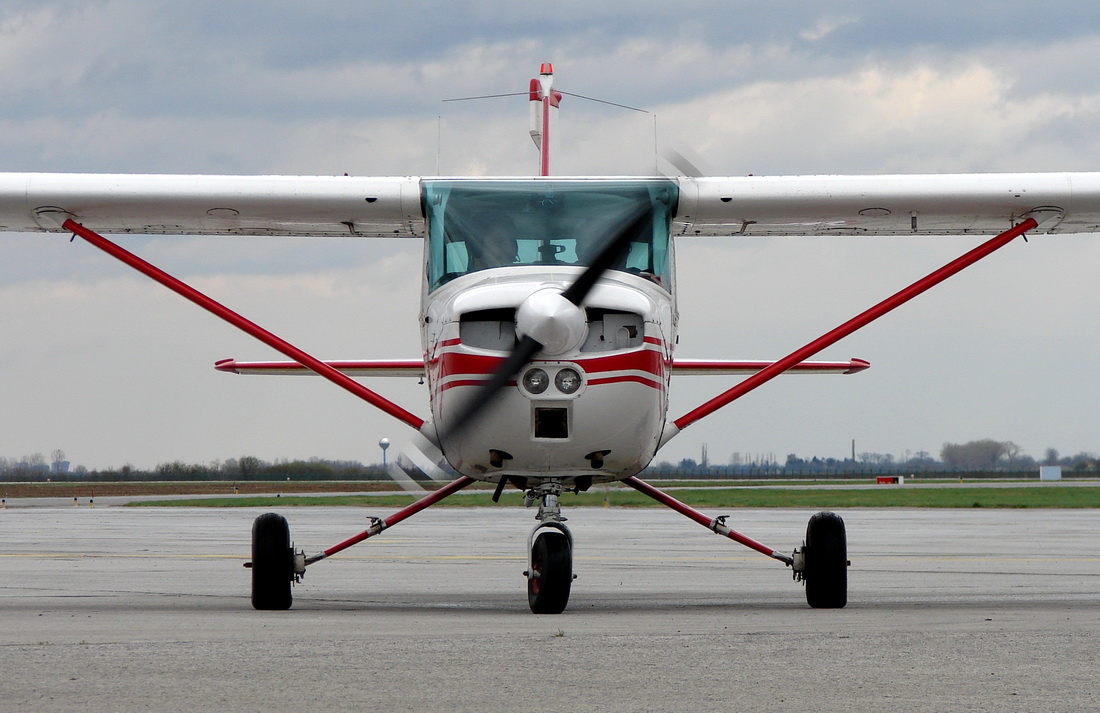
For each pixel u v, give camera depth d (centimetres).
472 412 2828
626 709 1634
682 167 3266
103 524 9131
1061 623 2642
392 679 1866
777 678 1872
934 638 2334
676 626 2575
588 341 2875
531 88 4469
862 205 3494
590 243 3091
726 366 4947
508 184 3209
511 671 1938
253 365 5019
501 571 4553
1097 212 3600
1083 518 9894
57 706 1655
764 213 3522
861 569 4609
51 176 3472
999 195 3497
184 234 3819
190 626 2602
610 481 3269
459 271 3061
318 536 7044
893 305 3481
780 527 8062
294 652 2147
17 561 5094
